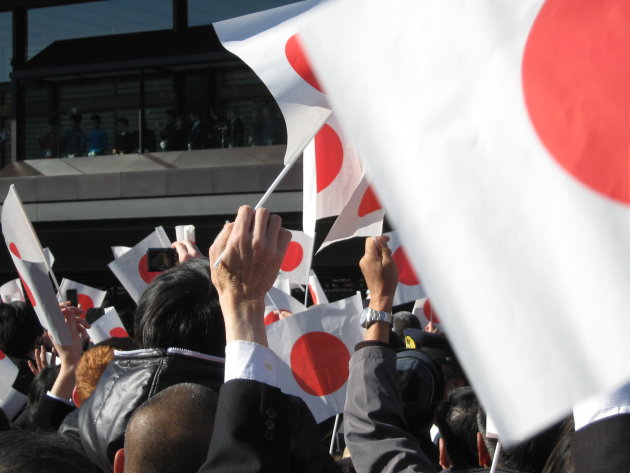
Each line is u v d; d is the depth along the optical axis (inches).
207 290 102.0
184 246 154.6
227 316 69.4
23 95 867.4
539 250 48.1
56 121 853.8
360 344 101.8
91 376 125.5
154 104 816.3
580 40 52.3
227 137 785.6
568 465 83.2
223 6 821.9
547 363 44.7
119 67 821.9
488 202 50.4
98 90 842.8
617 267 45.8
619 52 51.1
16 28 881.5
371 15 55.7
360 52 55.0
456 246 49.7
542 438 95.0
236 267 69.6
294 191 750.5
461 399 118.4
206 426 73.5
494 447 102.7
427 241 50.4
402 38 55.1
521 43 53.6
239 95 786.2
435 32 54.8
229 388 67.1
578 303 45.6
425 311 264.1
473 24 54.6
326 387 152.3
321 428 175.9
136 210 800.9
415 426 132.6
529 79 52.6
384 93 54.2
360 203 161.3
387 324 103.2
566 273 46.8
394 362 100.7
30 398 160.2
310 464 76.6
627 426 60.6
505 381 45.1
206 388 77.9
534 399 44.0
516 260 48.2
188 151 797.9
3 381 175.3
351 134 53.9
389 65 54.7
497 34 54.2
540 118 51.5
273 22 116.0
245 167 761.0
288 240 71.6
